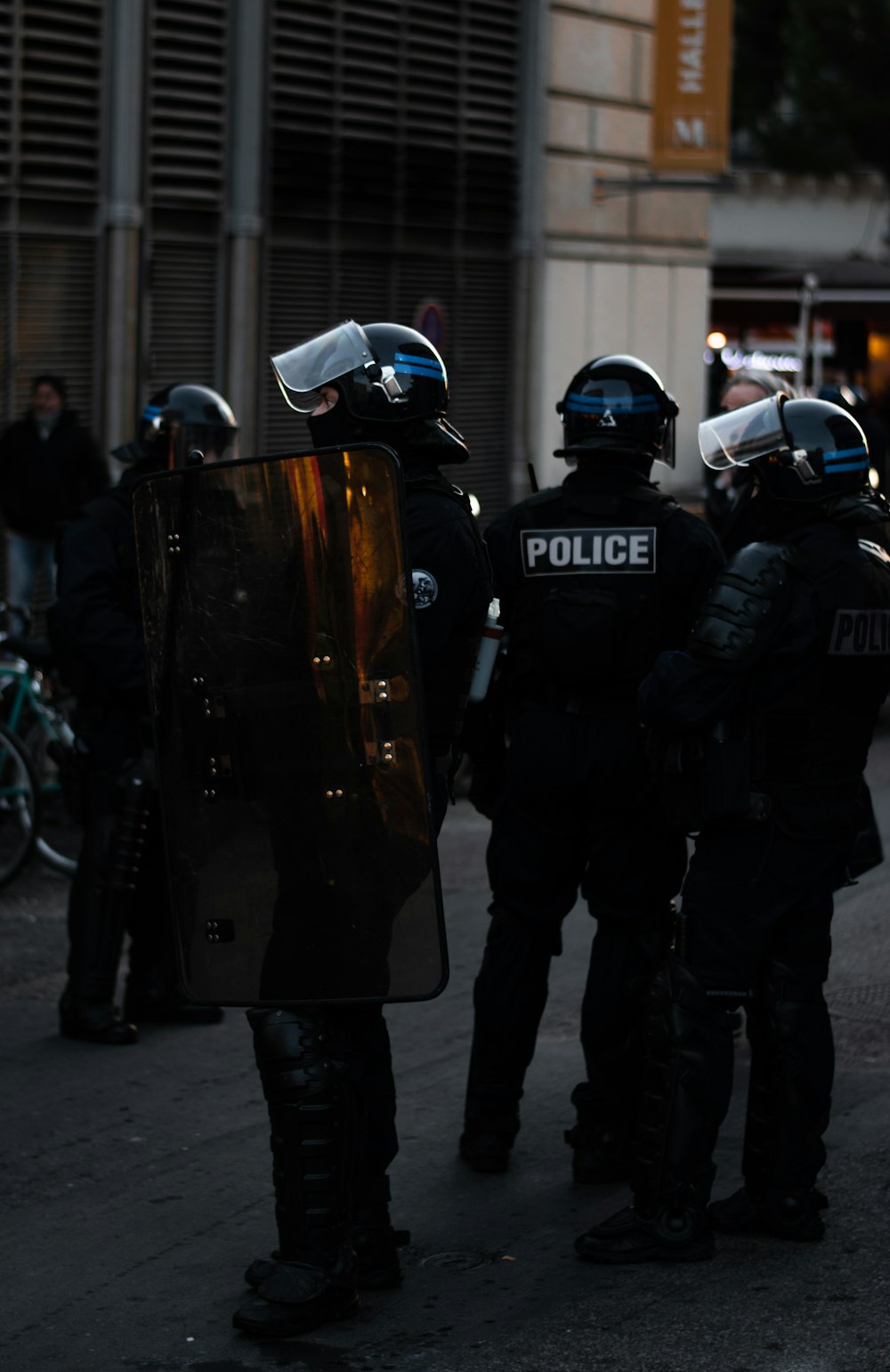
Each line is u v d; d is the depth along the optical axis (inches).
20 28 363.6
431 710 137.3
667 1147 147.6
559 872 167.6
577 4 484.4
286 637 131.8
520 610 164.4
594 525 161.2
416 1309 140.2
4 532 388.8
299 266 426.3
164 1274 147.5
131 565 204.1
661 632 160.7
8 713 301.7
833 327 721.6
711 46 497.7
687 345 535.8
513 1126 170.9
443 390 143.0
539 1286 144.2
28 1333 136.9
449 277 465.4
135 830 208.4
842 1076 196.7
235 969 135.5
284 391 143.4
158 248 397.4
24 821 283.0
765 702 145.6
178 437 202.4
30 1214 159.9
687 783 146.3
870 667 147.9
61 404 377.4
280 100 417.7
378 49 437.4
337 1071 134.9
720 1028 147.9
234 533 132.6
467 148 465.7
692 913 147.4
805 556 146.4
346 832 131.8
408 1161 172.7
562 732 161.9
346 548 129.7
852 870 198.2
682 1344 133.6
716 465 151.1
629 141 506.6
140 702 206.1
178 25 394.9
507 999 168.1
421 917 130.9
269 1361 131.7
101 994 208.5
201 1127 181.2
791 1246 151.1
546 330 490.9
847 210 947.3
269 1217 159.2
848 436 149.3
